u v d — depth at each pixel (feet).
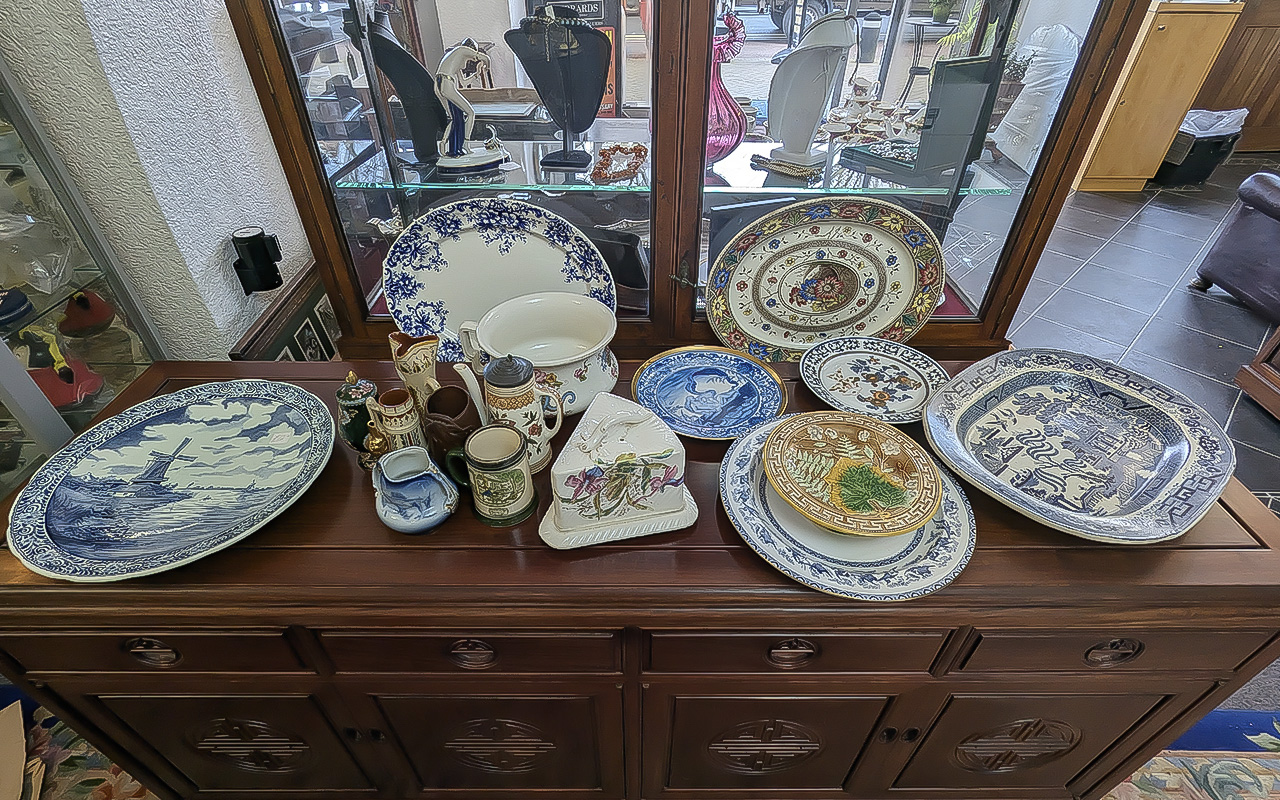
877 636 2.39
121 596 2.20
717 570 2.28
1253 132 12.71
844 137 3.07
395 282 3.04
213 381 3.14
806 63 2.81
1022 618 2.26
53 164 2.89
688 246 3.11
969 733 2.94
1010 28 2.73
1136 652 2.45
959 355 3.51
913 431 2.79
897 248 3.02
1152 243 9.52
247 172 3.78
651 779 3.27
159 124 3.06
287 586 2.21
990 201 3.12
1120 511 2.34
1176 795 3.54
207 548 2.17
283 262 4.17
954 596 2.20
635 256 3.36
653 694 2.70
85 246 3.14
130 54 2.86
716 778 3.27
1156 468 2.46
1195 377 6.84
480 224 3.05
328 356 4.51
